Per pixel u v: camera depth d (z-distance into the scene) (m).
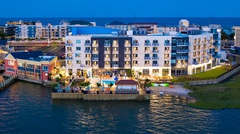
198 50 155.50
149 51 145.88
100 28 173.25
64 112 99.00
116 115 96.31
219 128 85.25
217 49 177.12
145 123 89.38
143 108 102.81
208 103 105.94
